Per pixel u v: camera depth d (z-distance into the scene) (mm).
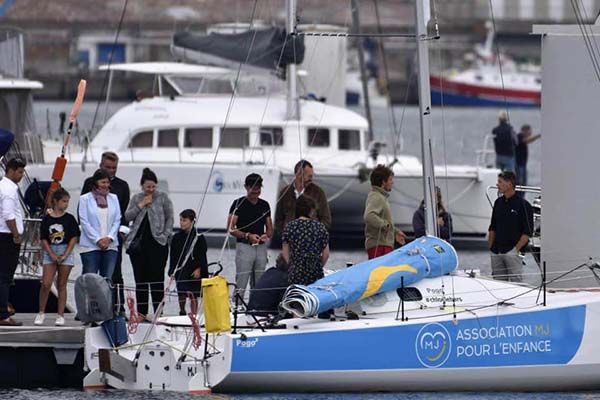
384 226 57812
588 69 57750
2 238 57031
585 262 58000
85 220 57500
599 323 53656
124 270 82750
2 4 109562
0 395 53250
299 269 53594
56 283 62375
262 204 60219
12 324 57375
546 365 53031
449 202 95500
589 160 57844
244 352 50281
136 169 94625
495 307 53000
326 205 61031
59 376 56219
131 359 52031
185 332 53469
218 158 96062
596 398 52812
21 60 94812
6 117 93250
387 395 51875
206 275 60094
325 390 51406
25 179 75562
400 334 51625
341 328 51125
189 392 51125
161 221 60156
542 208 59031
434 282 53562
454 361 52156
